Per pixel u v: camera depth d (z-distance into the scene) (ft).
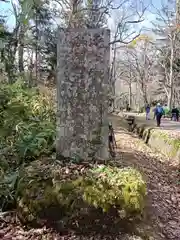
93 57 13.55
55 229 11.43
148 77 123.03
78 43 13.53
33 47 41.01
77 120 13.78
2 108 17.29
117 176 12.56
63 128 13.92
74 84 13.67
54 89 30.22
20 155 15.79
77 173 12.59
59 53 13.74
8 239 10.73
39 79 39.06
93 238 11.16
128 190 11.88
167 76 108.58
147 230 11.91
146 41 113.60
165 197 17.71
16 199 12.43
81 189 11.66
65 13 43.27
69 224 11.43
